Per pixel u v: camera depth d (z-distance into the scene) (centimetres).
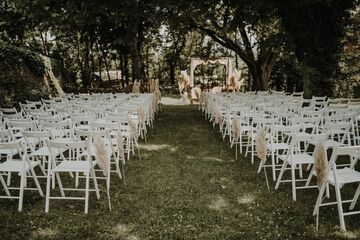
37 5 1608
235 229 466
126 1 1619
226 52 3481
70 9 1501
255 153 848
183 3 1622
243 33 2189
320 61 1477
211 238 443
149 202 554
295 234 450
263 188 614
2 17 2242
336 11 1439
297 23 1448
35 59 1811
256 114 811
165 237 446
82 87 2712
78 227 472
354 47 1773
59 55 2820
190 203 549
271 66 2247
